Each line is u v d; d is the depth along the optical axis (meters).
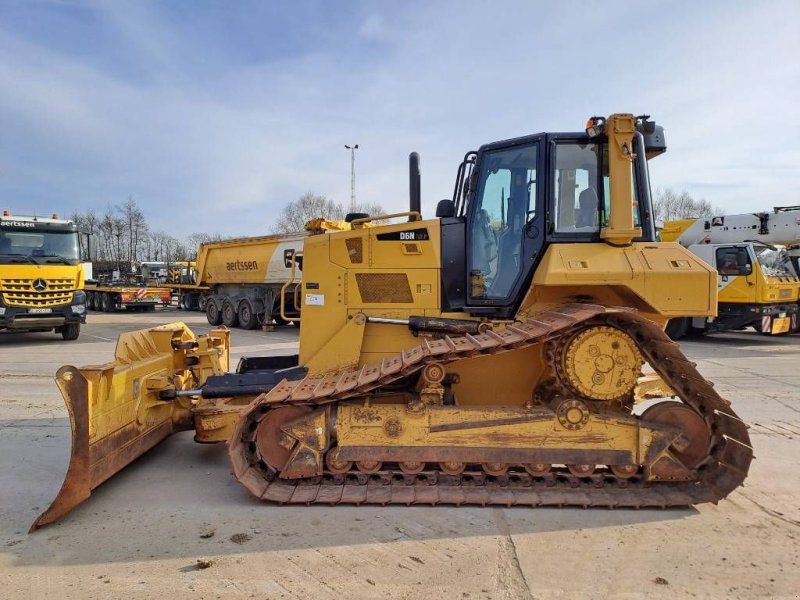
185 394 4.81
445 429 4.05
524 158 4.57
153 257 60.22
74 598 2.81
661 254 4.20
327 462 4.10
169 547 3.35
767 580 3.00
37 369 9.88
